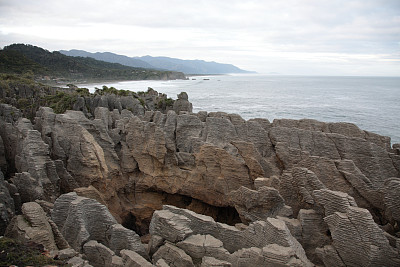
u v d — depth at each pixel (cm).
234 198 2450
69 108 5038
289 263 1515
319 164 2373
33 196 2375
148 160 3197
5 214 1975
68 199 2002
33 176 2477
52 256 1656
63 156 2966
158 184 3167
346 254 1680
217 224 1938
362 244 1636
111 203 3011
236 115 3478
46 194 2481
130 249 1880
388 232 1947
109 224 2009
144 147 3184
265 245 1730
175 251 1770
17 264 1522
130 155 3253
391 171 2492
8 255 1555
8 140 3266
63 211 2005
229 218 3061
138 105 5266
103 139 3175
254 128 3077
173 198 3281
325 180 2328
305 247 1884
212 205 3095
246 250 1661
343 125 2992
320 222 1909
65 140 2991
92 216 1992
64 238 1908
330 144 2725
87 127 3159
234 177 2850
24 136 2886
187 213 1995
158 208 3250
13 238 1811
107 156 3158
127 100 5347
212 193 2972
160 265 1667
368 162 2544
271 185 2352
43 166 2527
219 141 3152
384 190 1961
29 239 1720
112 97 5169
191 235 1856
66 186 2798
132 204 3222
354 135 2920
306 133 2852
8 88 6900
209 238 1828
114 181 3130
